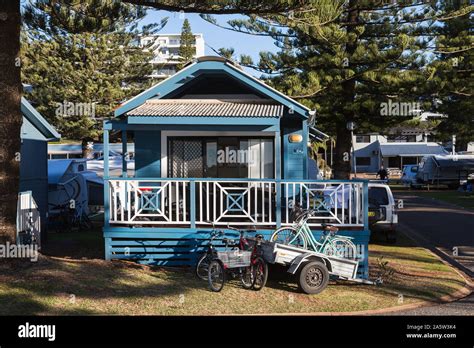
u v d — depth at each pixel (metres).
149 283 9.55
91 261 10.65
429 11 19.41
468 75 19.84
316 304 8.78
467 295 9.81
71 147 46.38
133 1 10.42
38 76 32.22
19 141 9.46
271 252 9.46
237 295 9.13
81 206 20.16
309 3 10.78
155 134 13.81
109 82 34.16
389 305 8.86
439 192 38.94
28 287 8.39
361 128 21.81
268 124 11.33
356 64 19.55
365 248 10.75
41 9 11.59
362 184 10.98
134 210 11.80
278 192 11.15
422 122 23.42
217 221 11.30
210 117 11.45
